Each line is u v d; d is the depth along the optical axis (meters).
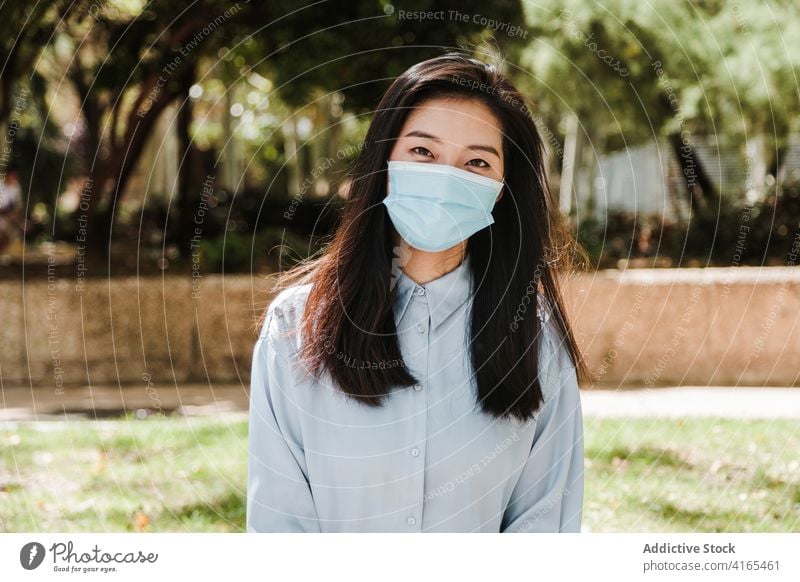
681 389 7.27
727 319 7.62
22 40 8.20
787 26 9.86
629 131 11.73
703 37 9.70
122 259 10.28
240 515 4.36
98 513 4.29
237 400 6.90
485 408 1.94
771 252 10.78
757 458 5.20
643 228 11.71
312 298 1.96
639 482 4.82
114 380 7.57
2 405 6.69
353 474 1.92
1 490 4.59
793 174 11.62
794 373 7.58
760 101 10.25
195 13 8.07
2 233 12.12
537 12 8.41
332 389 1.93
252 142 16.52
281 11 7.24
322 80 7.54
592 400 6.82
